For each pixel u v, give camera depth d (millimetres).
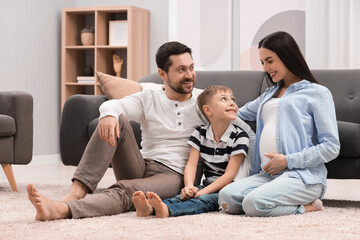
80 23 5914
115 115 2076
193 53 5574
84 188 1995
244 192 1994
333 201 2693
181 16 5605
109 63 5801
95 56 5602
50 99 5680
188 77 2238
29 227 1646
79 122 2994
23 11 5301
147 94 2328
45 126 5605
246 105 2438
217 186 2105
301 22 5191
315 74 2898
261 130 2217
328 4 5039
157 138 2305
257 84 2951
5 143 3002
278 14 5273
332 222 1799
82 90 5910
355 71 2869
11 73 5160
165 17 5684
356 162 2398
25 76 5336
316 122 2096
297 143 2098
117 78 3227
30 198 1725
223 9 5465
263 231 1617
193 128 2293
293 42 2184
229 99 2174
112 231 1592
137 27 5516
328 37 5043
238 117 2336
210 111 2174
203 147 2234
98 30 5617
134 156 2162
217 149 2201
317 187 2074
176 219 1818
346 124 2396
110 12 5727
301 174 2031
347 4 4977
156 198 1828
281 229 1655
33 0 5430
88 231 1587
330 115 2090
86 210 1832
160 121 2293
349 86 2814
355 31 4969
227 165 2172
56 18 5773
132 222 1749
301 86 2166
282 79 2250
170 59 2236
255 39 5371
